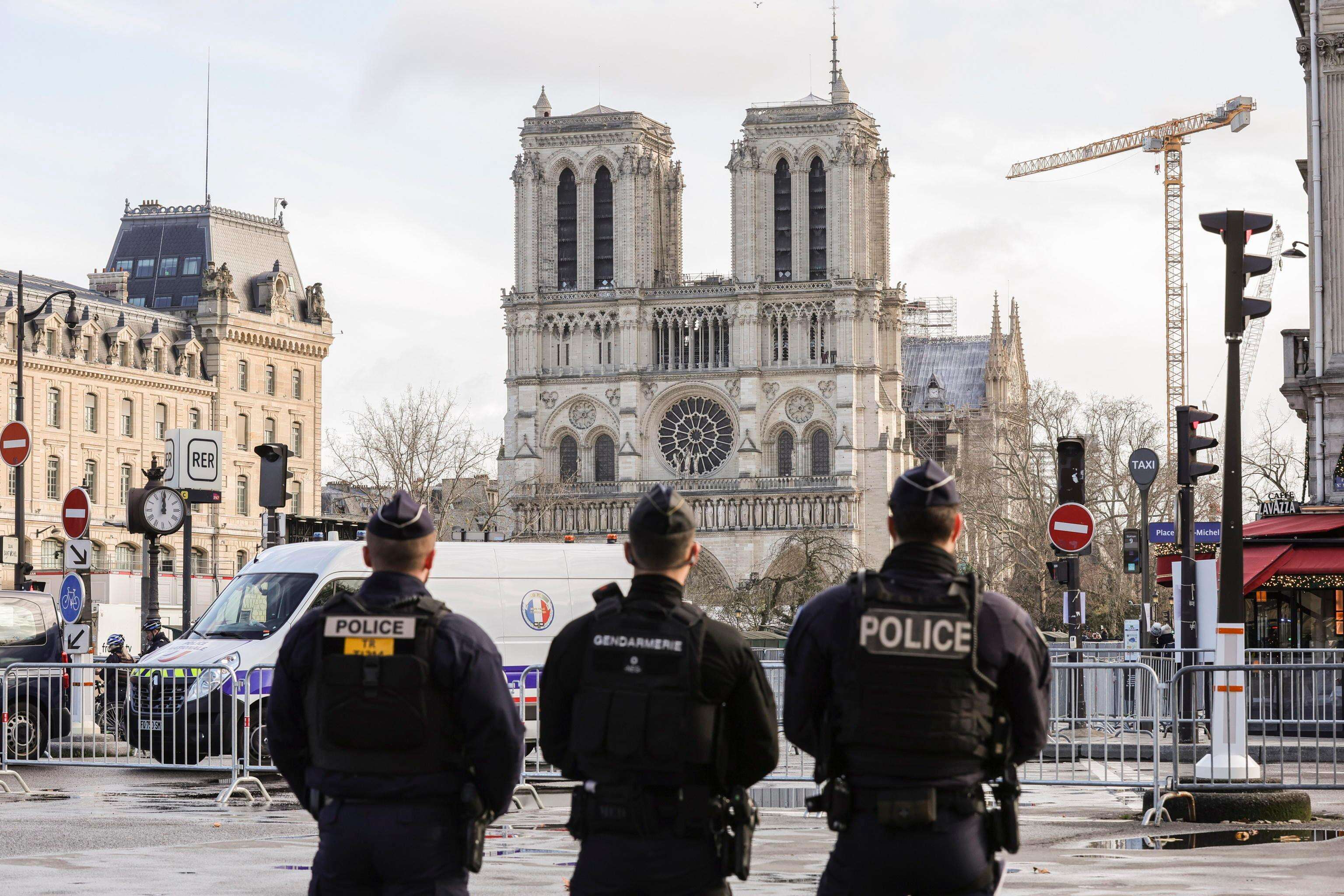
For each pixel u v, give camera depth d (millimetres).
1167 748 26297
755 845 19422
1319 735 24328
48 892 15406
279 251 148000
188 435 41750
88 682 34781
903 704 8414
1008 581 111188
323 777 8852
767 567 173750
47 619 35094
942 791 8453
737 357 178375
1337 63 43750
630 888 8523
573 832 8711
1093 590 94688
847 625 8547
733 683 8547
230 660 29359
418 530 9023
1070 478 40531
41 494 121375
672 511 8656
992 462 158500
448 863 8781
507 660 31266
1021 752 8688
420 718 8688
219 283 137500
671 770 8469
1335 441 43875
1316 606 42125
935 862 8445
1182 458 34281
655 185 187625
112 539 125938
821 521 173750
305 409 146125
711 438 180125
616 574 32531
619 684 8516
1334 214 43906
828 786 8664
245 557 138125
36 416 120875
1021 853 18266
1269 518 48500
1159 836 19906
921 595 8516
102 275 138375
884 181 184125
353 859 8750
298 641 8984
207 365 136875
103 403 126312
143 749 29719
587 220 183875
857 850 8539
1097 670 26625
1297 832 20297
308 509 146375
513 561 31609
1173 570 34469
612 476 181875
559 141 184125
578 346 182750
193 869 17000
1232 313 22969
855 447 175375
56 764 29812
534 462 181625
